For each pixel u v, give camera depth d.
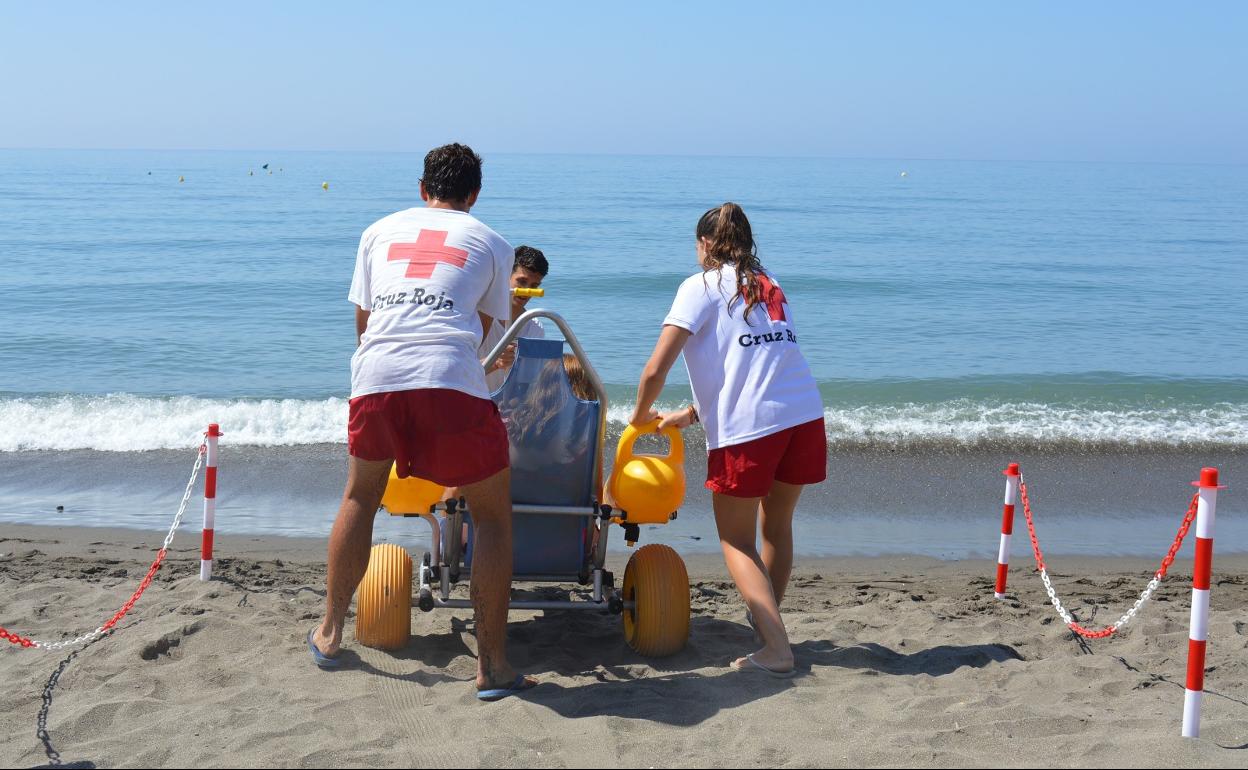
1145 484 10.13
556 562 4.52
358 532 4.00
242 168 192.38
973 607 5.76
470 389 3.70
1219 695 4.04
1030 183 157.25
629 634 4.59
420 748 3.37
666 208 69.81
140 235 41.75
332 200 73.56
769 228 54.22
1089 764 3.26
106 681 4.02
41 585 5.62
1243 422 12.83
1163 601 6.04
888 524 8.62
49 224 47.19
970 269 34.09
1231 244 46.53
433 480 3.79
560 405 4.23
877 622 5.24
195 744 3.41
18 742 3.48
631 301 25.23
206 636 4.50
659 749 3.35
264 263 31.80
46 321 20.50
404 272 3.82
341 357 17.36
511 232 48.06
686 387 14.75
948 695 3.94
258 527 8.08
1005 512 6.15
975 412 13.10
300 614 5.01
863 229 54.06
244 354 17.45
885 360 17.86
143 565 6.54
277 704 3.76
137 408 12.17
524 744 3.39
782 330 4.15
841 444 11.53
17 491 9.07
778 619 4.15
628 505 4.29
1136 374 16.33
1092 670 4.27
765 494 4.12
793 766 3.22
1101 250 42.62
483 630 3.86
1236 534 8.50
